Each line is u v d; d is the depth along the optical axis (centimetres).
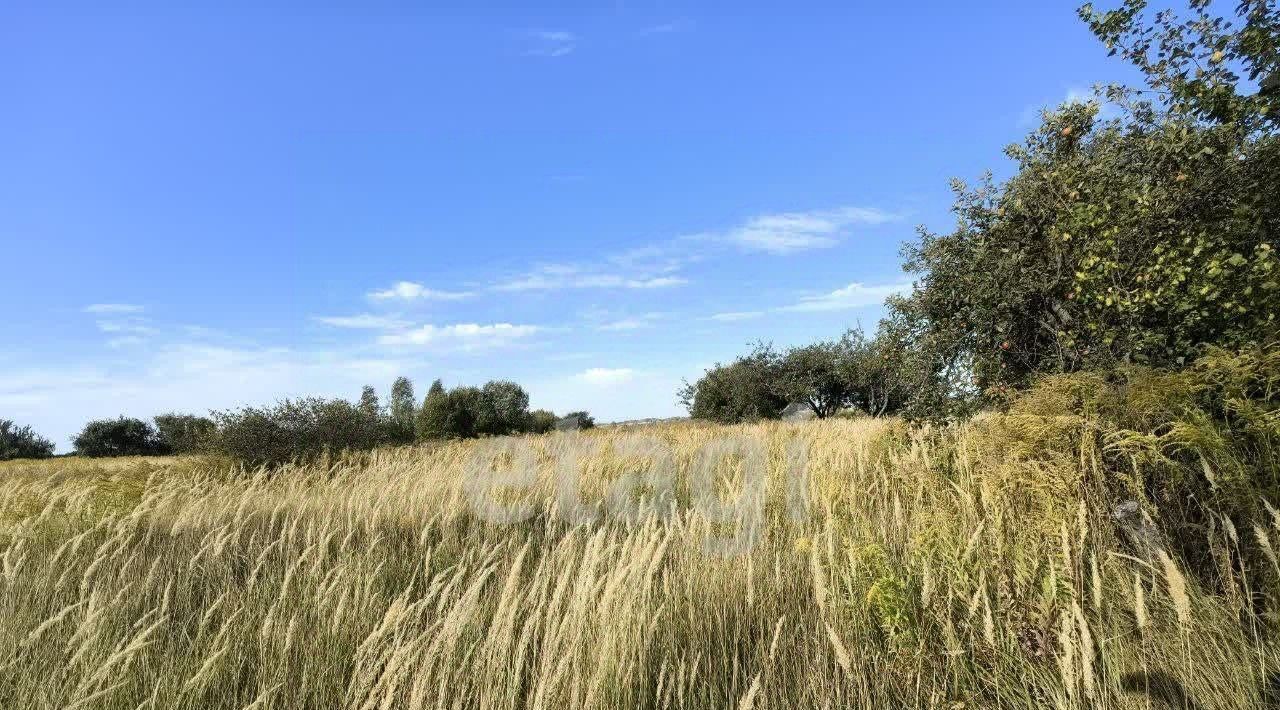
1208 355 414
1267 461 355
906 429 736
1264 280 431
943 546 373
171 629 406
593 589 341
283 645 359
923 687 298
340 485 834
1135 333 512
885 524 473
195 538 603
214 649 365
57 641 391
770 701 300
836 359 2431
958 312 677
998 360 662
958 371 695
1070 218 568
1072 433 415
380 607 409
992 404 655
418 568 498
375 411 1633
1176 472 371
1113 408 423
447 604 420
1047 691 281
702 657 332
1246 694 268
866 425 1027
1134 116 574
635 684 315
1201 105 485
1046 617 299
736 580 396
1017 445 441
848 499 545
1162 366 490
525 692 324
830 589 360
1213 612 309
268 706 317
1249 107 458
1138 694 276
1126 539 381
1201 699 271
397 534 617
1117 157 573
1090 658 260
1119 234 527
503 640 314
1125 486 401
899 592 325
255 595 446
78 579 502
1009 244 644
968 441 555
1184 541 373
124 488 873
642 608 335
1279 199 470
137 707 322
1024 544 364
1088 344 579
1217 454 351
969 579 333
